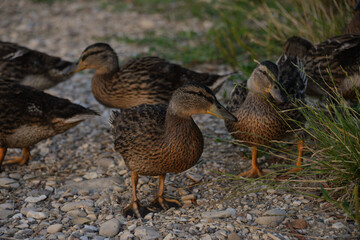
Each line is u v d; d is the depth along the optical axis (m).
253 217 6.60
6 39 16.48
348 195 6.46
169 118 6.64
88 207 7.11
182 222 6.58
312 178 7.24
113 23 17.73
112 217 6.86
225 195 7.31
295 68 8.66
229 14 16.03
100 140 9.80
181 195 7.48
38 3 20.64
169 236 6.17
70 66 10.31
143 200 7.37
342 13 11.15
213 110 6.73
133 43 15.47
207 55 13.55
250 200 7.07
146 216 6.82
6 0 20.95
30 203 7.37
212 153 8.83
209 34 14.73
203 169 8.24
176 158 6.63
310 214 6.50
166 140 6.57
